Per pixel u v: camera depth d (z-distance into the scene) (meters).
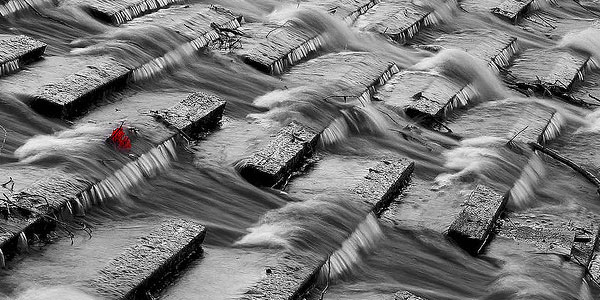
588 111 17.42
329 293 10.35
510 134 15.05
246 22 17.52
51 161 10.91
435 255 11.58
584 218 13.36
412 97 15.60
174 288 9.62
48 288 9.00
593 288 11.70
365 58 16.61
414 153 14.05
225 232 10.84
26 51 13.26
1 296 8.83
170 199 11.33
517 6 21.91
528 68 18.75
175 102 13.35
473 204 12.52
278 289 9.75
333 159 13.25
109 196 10.84
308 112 13.98
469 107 16.38
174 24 15.94
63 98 12.29
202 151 12.55
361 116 14.43
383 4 19.92
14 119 11.89
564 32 21.45
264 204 11.66
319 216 11.36
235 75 15.14
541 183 14.24
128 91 13.66
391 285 10.76
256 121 13.72
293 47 16.39
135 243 9.92
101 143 11.52
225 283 9.77
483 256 11.81
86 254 9.64
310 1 19.03
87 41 14.69
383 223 11.98
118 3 16.11
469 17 20.95
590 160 15.38
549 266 11.66
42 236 9.79
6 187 10.05
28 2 15.12
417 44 18.73
